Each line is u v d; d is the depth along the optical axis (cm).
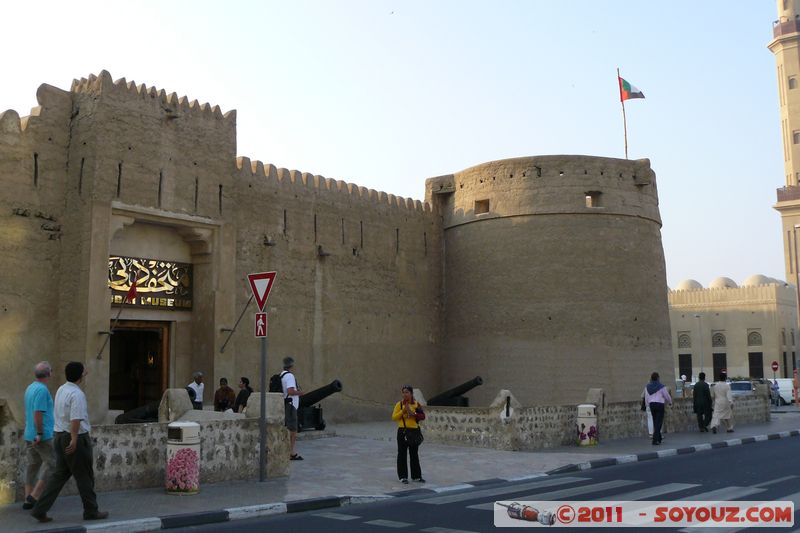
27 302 1559
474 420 1533
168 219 1741
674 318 6188
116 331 1828
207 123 1856
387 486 1043
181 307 1838
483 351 2470
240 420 1070
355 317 2305
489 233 2511
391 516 845
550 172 2452
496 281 2467
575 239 2412
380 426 2109
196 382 1550
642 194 2541
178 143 1780
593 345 2355
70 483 905
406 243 2538
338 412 2212
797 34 5709
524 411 1505
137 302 1736
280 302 2064
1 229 1529
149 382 1859
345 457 1355
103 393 1584
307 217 2183
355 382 2278
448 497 988
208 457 1024
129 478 955
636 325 2433
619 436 1747
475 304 2523
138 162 1686
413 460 1083
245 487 1002
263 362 1063
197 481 949
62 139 1656
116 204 1634
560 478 1161
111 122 1642
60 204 1639
